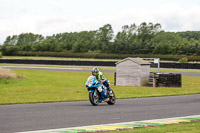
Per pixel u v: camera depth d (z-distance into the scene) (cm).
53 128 949
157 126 995
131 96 2073
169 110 1374
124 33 14562
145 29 14912
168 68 6359
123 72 3189
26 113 1249
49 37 18750
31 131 891
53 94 2298
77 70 5816
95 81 1562
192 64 6188
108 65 7088
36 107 1461
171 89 2738
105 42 13938
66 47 14188
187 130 920
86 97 2070
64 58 11231
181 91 2544
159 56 10462
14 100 1848
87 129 933
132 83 3139
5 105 1551
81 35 17400
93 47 14100
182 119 1131
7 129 923
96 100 1549
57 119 1110
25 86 3130
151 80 3172
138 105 1567
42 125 994
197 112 1318
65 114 1232
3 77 3456
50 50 13825
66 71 5516
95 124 1025
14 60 7975
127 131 901
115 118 1147
